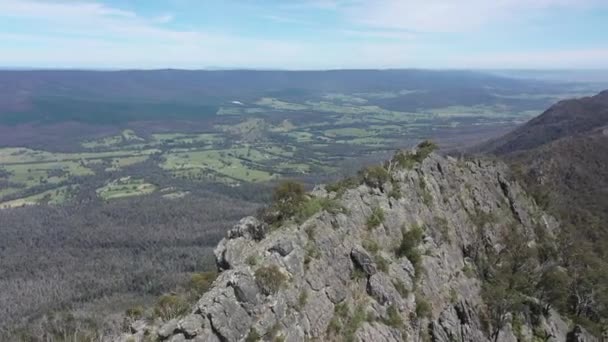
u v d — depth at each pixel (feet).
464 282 235.61
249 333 147.43
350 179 251.80
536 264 284.00
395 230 226.38
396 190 249.75
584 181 517.14
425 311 199.21
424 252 228.63
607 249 368.89
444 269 231.50
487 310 232.53
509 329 231.30
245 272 158.40
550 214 384.27
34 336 490.08
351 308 179.01
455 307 216.74
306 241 183.42
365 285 190.90
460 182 310.86
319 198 213.66
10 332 524.93
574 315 273.95
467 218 287.48
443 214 267.18
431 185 278.67
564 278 272.51
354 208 218.59
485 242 282.36
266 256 169.99
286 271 168.25
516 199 354.13
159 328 155.02
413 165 282.77
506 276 261.44
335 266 186.19
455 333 202.59
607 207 463.42
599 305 278.46
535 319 247.29
